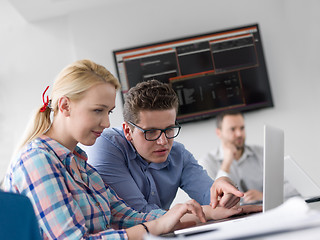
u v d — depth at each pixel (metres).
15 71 4.17
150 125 1.65
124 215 1.56
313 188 2.19
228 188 1.53
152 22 4.12
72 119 1.34
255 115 4.11
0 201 0.66
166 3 4.14
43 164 1.21
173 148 1.97
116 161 1.76
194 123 4.05
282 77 4.14
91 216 1.33
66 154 1.33
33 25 4.20
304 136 4.10
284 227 0.56
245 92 4.06
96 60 4.09
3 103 4.15
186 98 4.02
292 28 4.12
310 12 3.95
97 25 4.11
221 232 0.59
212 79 4.05
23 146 1.36
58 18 4.20
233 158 3.55
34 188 1.19
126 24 4.12
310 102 4.12
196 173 2.00
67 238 1.18
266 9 4.16
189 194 2.02
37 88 4.16
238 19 4.14
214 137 4.03
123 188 1.75
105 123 1.35
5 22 4.20
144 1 4.13
